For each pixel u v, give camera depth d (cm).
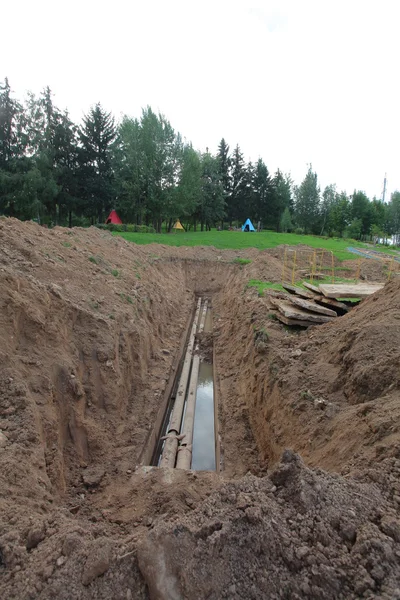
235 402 1035
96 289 1153
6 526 408
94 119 4191
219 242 3334
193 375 1298
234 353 1309
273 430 775
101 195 4181
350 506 384
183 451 891
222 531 354
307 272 2123
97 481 684
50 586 335
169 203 3806
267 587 322
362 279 2069
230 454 845
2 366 679
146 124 3544
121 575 346
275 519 371
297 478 409
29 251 1051
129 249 2070
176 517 430
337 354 795
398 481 419
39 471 567
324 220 6419
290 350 941
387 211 6706
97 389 861
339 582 315
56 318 853
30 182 3425
